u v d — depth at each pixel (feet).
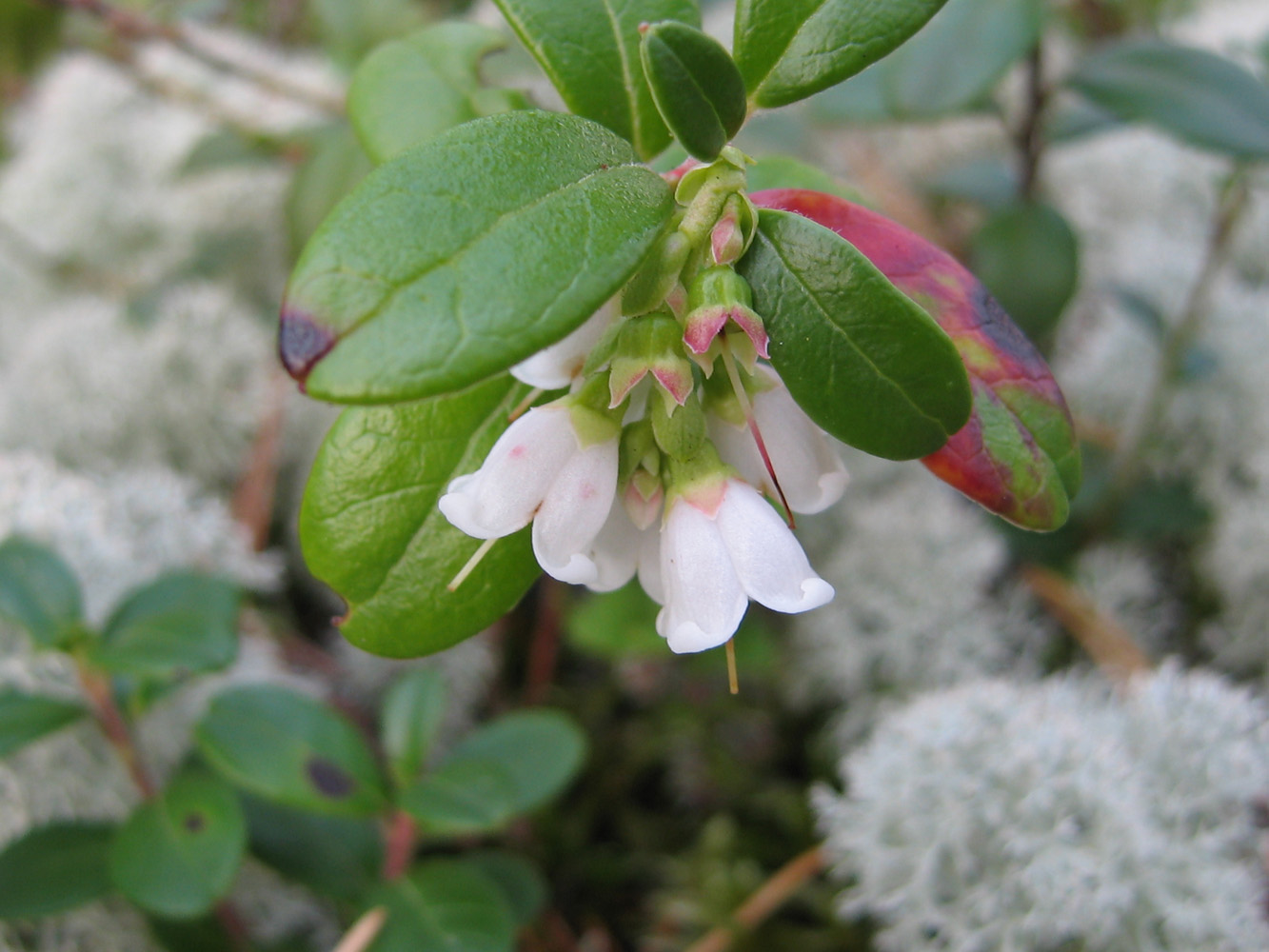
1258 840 0.39
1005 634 0.54
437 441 0.25
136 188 0.72
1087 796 0.37
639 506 0.23
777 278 0.21
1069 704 0.41
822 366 0.21
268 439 0.61
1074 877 0.35
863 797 0.39
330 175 0.53
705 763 0.54
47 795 0.39
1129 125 0.53
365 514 0.25
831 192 0.28
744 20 0.23
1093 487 0.55
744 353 0.22
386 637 0.25
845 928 0.45
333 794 0.35
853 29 0.23
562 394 0.25
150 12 0.63
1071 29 0.72
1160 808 0.38
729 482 0.22
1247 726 0.39
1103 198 0.68
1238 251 0.62
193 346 0.62
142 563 0.47
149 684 0.38
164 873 0.33
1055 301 0.50
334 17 0.60
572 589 0.58
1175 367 0.51
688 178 0.22
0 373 0.66
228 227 0.71
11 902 0.35
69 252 0.71
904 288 0.25
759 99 0.24
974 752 0.38
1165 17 0.72
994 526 0.55
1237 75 0.46
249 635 0.52
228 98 0.70
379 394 0.18
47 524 0.44
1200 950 0.35
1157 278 0.59
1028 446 0.24
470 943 0.34
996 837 0.38
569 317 0.19
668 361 0.21
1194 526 0.54
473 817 0.35
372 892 0.36
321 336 0.19
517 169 0.20
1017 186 0.54
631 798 0.55
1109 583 0.55
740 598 0.22
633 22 0.25
